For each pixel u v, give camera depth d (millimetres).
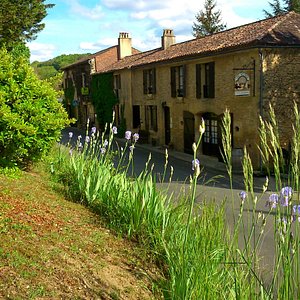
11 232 5121
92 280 4445
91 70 35125
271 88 15977
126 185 6746
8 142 7422
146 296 4457
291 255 3113
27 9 16438
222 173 15953
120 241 5738
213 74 18641
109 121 31172
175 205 6586
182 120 21906
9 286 3920
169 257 4629
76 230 5777
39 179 8719
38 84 8273
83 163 8023
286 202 3014
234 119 17391
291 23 17406
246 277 3430
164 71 23359
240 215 3516
